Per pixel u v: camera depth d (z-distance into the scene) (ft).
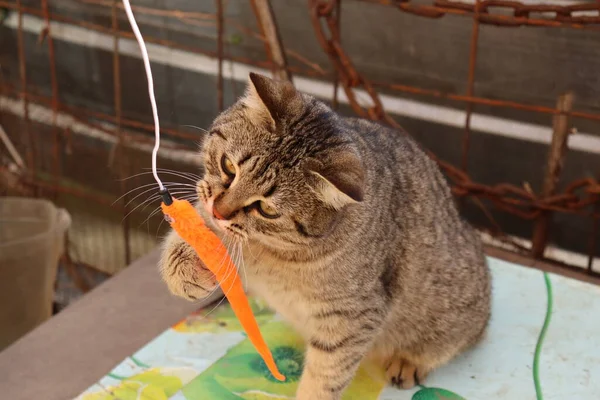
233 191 5.82
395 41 11.27
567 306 8.15
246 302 6.27
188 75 12.78
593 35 9.80
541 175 11.09
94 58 13.42
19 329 11.02
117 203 13.48
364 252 6.09
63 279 13.92
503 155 11.27
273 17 10.25
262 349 6.40
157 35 12.73
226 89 12.66
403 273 6.75
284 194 5.70
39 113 13.98
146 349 7.37
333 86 11.18
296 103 5.92
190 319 7.89
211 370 7.10
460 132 11.42
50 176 14.43
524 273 8.76
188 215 5.72
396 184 6.63
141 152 13.07
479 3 8.60
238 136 5.91
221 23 10.50
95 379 7.12
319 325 6.34
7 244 10.63
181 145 12.97
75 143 13.78
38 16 13.38
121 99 13.48
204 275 6.49
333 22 9.68
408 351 7.29
